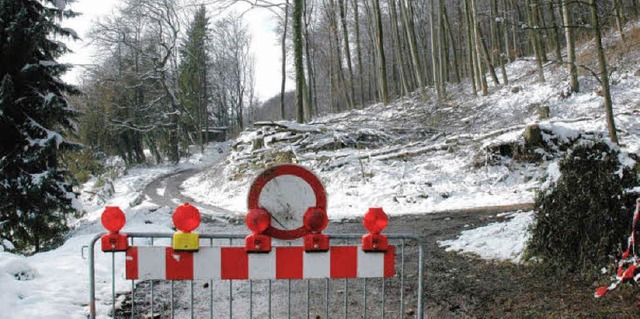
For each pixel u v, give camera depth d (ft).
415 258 26.25
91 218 60.70
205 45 197.47
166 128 166.91
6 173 44.04
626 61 83.25
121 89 159.12
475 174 54.19
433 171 56.80
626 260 17.93
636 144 53.52
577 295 18.12
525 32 136.26
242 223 47.11
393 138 73.72
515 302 18.12
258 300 19.80
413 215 43.65
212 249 12.38
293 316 17.72
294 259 12.51
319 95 238.48
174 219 12.24
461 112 93.76
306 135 75.92
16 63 45.75
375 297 19.67
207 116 203.72
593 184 19.97
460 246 27.63
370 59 191.11
